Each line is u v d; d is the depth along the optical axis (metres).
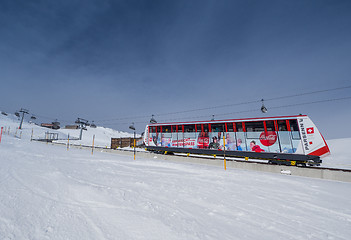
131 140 38.25
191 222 3.76
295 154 13.11
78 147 30.98
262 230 3.58
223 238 3.18
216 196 5.71
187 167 12.02
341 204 5.46
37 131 56.53
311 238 3.36
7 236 2.83
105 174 8.41
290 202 5.46
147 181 7.37
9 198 4.43
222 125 16.42
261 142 14.35
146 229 3.32
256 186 7.40
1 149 15.27
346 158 21.47
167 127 20.38
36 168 8.47
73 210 4.04
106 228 3.29
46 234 2.98
